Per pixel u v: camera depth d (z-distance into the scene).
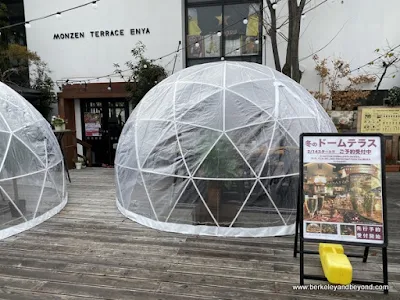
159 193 4.68
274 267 3.55
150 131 4.86
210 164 4.34
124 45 10.86
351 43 9.71
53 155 5.66
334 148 3.12
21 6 11.59
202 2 10.69
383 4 9.41
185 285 3.20
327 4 9.66
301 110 4.72
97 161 11.58
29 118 5.35
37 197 5.03
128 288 3.16
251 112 4.42
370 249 4.03
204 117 4.48
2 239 4.39
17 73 11.03
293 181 4.39
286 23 9.31
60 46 11.22
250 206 4.36
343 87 9.83
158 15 10.56
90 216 5.36
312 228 3.13
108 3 10.74
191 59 10.98
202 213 4.46
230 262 3.66
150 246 4.12
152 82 9.73
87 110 11.42
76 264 3.66
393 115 9.23
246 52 10.64
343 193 3.08
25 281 3.31
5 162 4.57
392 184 7.58
